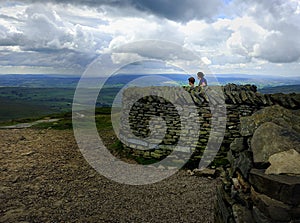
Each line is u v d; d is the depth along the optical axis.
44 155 11.30
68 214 6.55
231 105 10.06
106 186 8.45
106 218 6.41
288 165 2.97
